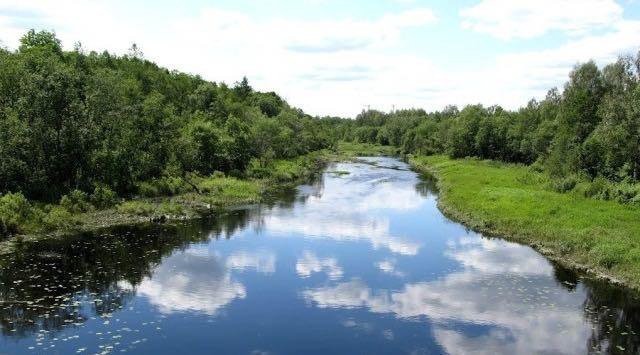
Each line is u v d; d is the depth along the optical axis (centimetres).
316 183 7169
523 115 10500
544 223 3875
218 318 2223
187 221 4181
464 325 2211
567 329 2181
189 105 9956
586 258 3116
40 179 4144
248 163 7444
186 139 6341
